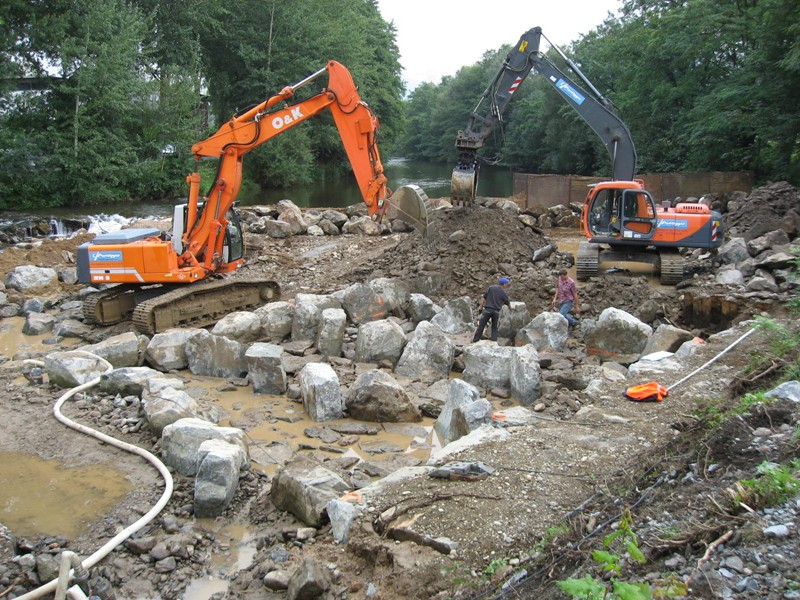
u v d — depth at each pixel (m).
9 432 8.28
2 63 30.30
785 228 18.52
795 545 4.29
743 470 5.49
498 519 5.40
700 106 28.45
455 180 18.27
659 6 34.03
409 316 13.55
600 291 14.30
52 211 31.38
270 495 6.82
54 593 5.27
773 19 23.59
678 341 10.51
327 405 9.09
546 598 4.46
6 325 13.90
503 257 16.42
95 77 32.66
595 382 8.88
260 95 43.25
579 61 46.75
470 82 89.88
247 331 12.17
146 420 8.38
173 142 37.75
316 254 19.95
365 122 13.84
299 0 43.94
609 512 5.35
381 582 5.01
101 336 12.73
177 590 5.54
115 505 6.66
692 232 16.27
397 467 7.60
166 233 14.12
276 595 5.39
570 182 27.06
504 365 10.20
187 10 39.06
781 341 8.48
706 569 4.27
